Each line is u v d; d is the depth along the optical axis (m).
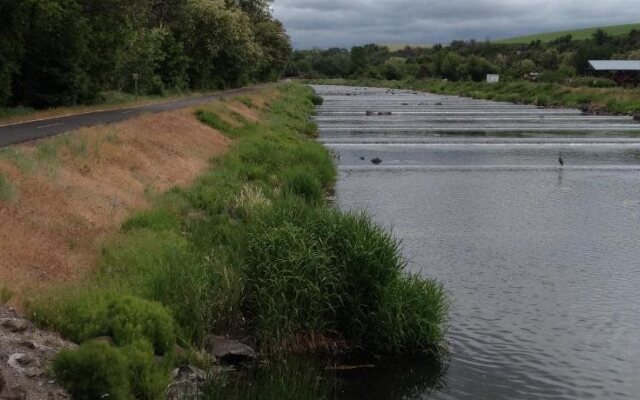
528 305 13.10
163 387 8.17
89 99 39.78
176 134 26.25
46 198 13.11
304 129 44.97
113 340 8.77
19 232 11.12
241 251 12.03
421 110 71.06
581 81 95.25
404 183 27.06
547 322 12.23
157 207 15.80
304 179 21.61
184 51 65.06
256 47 79.69
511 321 12.25
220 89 74.56
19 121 27.25
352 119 58.59
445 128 50.28
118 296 9.62
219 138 30.45
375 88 141.00
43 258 10.70
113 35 38.75
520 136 45.00
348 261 11.15
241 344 10.30
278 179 22.86
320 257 11.02
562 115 64.44
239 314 11.03
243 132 33.78
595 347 11.16
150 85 55.38
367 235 11.59
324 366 10.28
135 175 18.38
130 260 11.52
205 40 66.88
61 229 12.16
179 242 13.07
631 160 33.91
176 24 63.91
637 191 25.67
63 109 34.50
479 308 12.91
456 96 107.44
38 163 14.76
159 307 9.56
